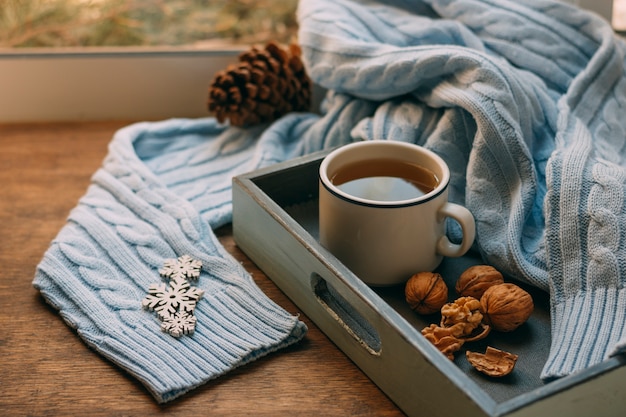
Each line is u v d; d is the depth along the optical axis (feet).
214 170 2.82
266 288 2.37
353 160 2.34
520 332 2.15
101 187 2.68
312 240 2.14
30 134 3.14
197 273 2.34
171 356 2.10
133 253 2.42
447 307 2.11
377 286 2.27
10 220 2.66
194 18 3.20
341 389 2.06
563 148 2.34
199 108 3.26
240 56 2.96
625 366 1.81
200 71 3.20
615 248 2.07
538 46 2.72
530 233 2.34
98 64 3.15
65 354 2.16
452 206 2.19
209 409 2.01
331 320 2.15
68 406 2.02
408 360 1.88
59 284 2.31
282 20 3.25
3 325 2.26
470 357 2.04
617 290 2.03
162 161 2.87
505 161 2.37
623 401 1.88
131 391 2.06
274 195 2.50
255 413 2.00
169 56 3.16
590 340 1.95
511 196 2.36
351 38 2.70
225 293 2.30
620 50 2.66
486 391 1.98
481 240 2.33
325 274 2.08
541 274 2.21
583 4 2.94
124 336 2.15
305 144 2.79
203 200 2.64
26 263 2.48
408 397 1.93
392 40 2.79
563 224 2.16
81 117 3.25
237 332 2.17
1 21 3.12
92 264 2.37
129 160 2.74
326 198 2.20
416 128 2.55
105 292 2.29
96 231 2.48
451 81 2.52
